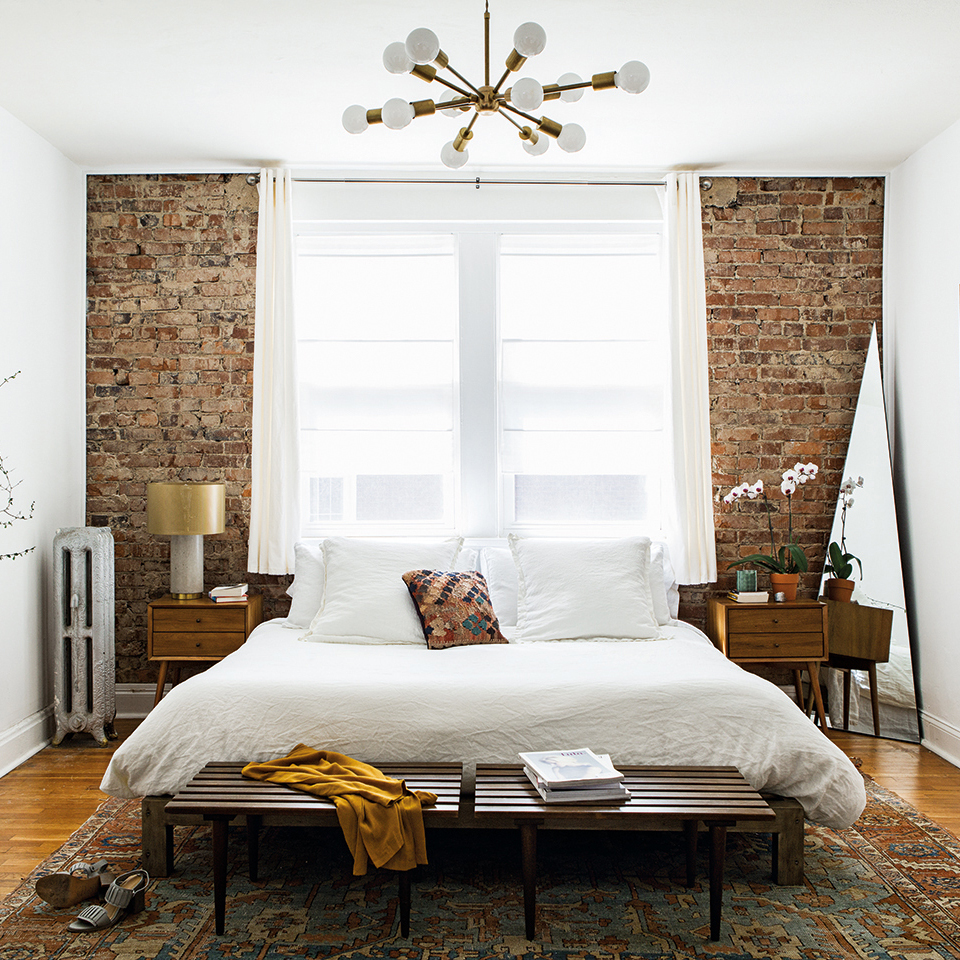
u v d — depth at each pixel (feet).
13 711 11.59
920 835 9.11
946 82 10.74
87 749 12.19
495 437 14.02
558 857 8.67
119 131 12.23
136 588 13.87
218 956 6.72
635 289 14.26
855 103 11.38
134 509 13.89
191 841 9.08
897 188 13.67
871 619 12.99
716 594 13.78
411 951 6.80
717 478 14.06
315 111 11.59
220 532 12.92
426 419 14.28
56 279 12.88
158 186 13.88
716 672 9.29
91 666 12.42
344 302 14.26
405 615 11.26
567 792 7.11
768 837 9.22
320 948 6.84
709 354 14.05
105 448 13.87
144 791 8.30
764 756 8.16
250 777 7.80
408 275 14.26
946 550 12.00
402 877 7.01
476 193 14.02
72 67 10.25
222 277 13.87
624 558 12.04
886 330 13.99
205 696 8.67
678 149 13.03
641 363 14.24
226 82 10.71
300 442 13.94
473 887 7.96
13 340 11.61
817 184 14.08
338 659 10.05
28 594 12.06
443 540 12.72
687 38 9.66
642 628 11.37
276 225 13.58
